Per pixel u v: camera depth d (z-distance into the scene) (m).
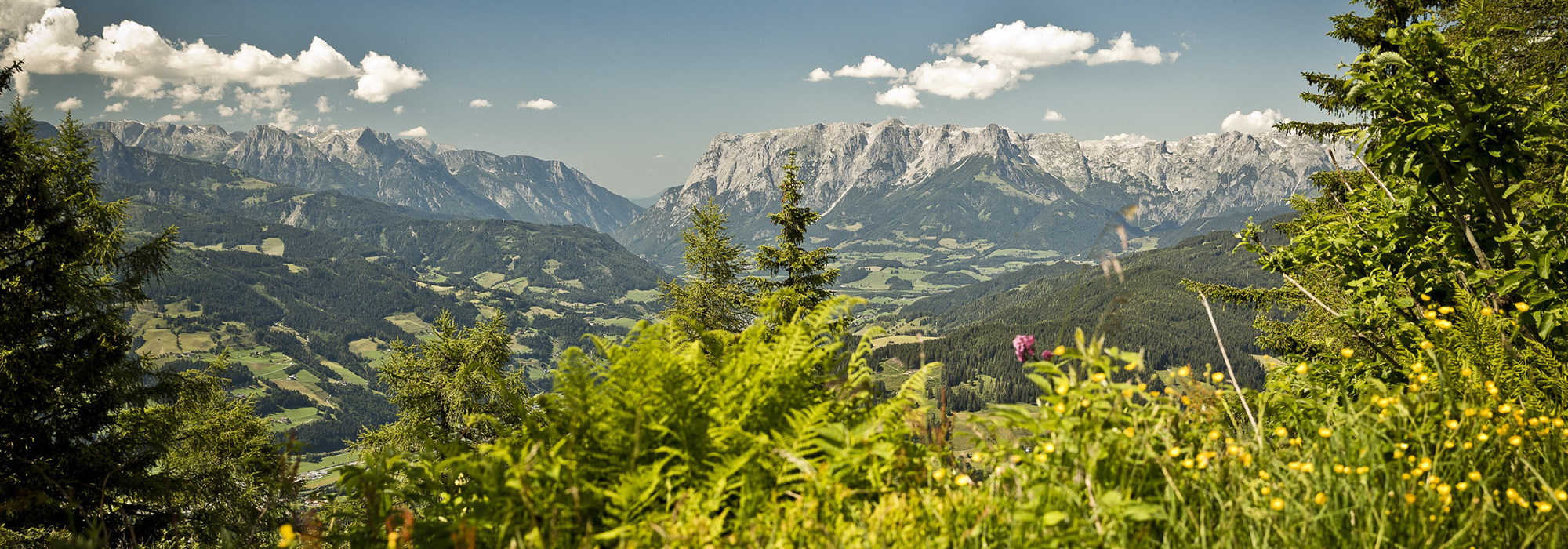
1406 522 1.93
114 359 12.87
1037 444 2.16
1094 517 1.88
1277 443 2.45
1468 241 4.02
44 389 11.47
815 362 2.59
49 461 11.21
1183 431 2.40
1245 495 2.03
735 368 2.62
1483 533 1.93
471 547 1.85
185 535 11.66
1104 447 2.10
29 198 12.41
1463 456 2.21
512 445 2.40
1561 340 3.60
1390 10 11.00
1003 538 1.87
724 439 2.28
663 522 1.98
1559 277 3.65
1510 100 3.75
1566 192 3.84
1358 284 4.32
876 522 1.91
